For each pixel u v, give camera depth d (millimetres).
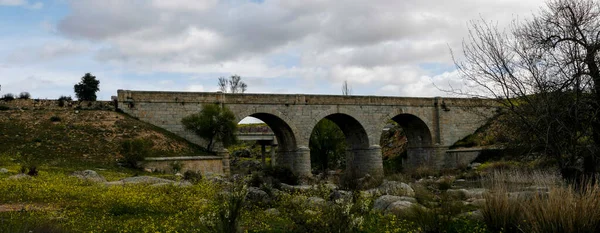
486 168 45219
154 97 52594
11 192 20234
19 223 13250
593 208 11680
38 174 28062
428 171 52656
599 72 15109
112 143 45375
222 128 51375
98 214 16531
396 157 79000
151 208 17875
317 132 77875
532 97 15773
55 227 12750
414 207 14883
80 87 69438
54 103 54562
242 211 15828
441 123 70375
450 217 13797
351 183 31906
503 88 16094
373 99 65000
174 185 25391
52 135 45062
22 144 42531
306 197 20891
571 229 11391
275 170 37906
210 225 12047
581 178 15289
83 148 43438
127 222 15016
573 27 15422
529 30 16500
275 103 57875
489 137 65125
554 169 25391
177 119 53250
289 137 60188
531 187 22750
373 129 64750
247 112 56219
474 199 20344
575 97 15234
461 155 66250
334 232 11203
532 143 16422
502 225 13211
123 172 38594
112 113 51125
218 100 54969
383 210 17266
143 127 49719
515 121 16328
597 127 15477
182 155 47438
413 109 68500
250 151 102562
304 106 59969
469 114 72938
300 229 12125
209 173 42344
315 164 79375
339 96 62406
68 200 19375
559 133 15547
